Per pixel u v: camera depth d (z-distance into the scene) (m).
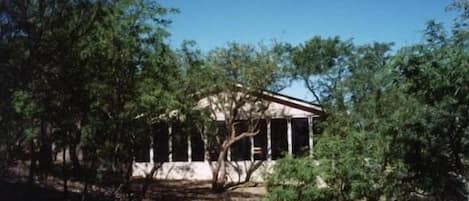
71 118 12.85
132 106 13.57
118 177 14.83
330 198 9.65
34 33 10.24
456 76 6.43
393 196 8.71
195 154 25.52
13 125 10.53
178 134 16.45
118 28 12.52
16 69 10.16
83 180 14.68
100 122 13.39
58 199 14.05
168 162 24.50
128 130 13.91
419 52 6.75
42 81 11.56
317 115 24.42
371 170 9.11
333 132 12.44
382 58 22.11
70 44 11.24
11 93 10.14
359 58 22.81
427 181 7.55
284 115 24.70
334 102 22.11
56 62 11.29
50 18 10.61
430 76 6.60
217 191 21.50
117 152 14.15
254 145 25.55
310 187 9.72
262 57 22.05
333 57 23.66
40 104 11.73
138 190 19.94
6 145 10.97
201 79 19.23
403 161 7.84
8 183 14.03
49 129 13.27
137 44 13.28
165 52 14.17
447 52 6.51
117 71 13.16
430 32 6.87
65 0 10.75
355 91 18.33
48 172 15.80
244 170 24.81
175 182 23.69
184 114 16.14
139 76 13.71
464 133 6.75
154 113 14.27
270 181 10.12
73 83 12.20
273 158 25.61
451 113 6.69
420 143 7.26
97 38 12.23
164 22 13.72
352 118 10.73
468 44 6.70
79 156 14.98
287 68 23.09
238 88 22.03
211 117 21.88
